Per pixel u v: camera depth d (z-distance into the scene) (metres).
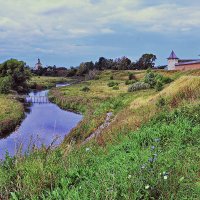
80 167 8.18
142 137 11.66
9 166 8.03
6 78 119.62
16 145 8.92
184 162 8.37
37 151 8.62
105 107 47.03
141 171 6.82
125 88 104.25
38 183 7.07
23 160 8.27
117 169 7.71
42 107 83.50
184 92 24.34
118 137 14.76
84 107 70.44
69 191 6.55
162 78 60.44
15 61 131.62
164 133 11.61
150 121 15.37
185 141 10.83
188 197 6.55
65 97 90.12
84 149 10.39
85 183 6.96
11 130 49.44
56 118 62.25
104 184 6.45
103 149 12.34
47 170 7.46
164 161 8.08
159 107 21.66
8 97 97.19
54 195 6.37
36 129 48.69
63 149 9.66
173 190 6.39
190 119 13.30
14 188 7.12
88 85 132.50
